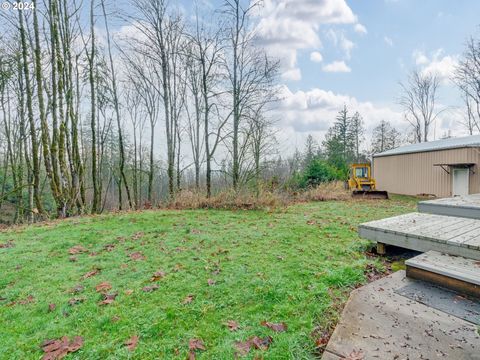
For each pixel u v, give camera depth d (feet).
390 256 12.46
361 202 35.53
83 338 6.82
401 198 41.45
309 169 51.70
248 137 40.04
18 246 15.21
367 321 6.79
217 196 30.17
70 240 16.29
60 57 30.63
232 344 6.27
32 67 35.29
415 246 11.41
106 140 53.26
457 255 10.04
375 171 54.03
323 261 11.52
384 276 10.02
